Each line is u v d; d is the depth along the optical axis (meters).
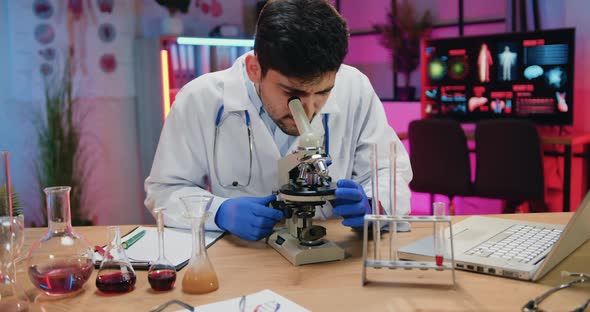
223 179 1.71
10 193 1.11
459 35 4.54
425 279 1.11
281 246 1.29
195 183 1.70
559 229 1.37
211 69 4.00
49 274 1.05
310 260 1.22
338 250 1.24
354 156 1.83
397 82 4.89
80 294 1.09
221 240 1.43
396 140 1.80
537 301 0.97
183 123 1.67
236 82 1.67
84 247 1.12
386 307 0.98
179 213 1.53
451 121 3.74
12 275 1.07
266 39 1.23
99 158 4.05
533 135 3.50
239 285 1.10
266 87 1.33
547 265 1.08
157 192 1.63
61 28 3.79
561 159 4.21
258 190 1.71
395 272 1.16
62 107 3.81
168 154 1.66
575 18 4.09
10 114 3.64
